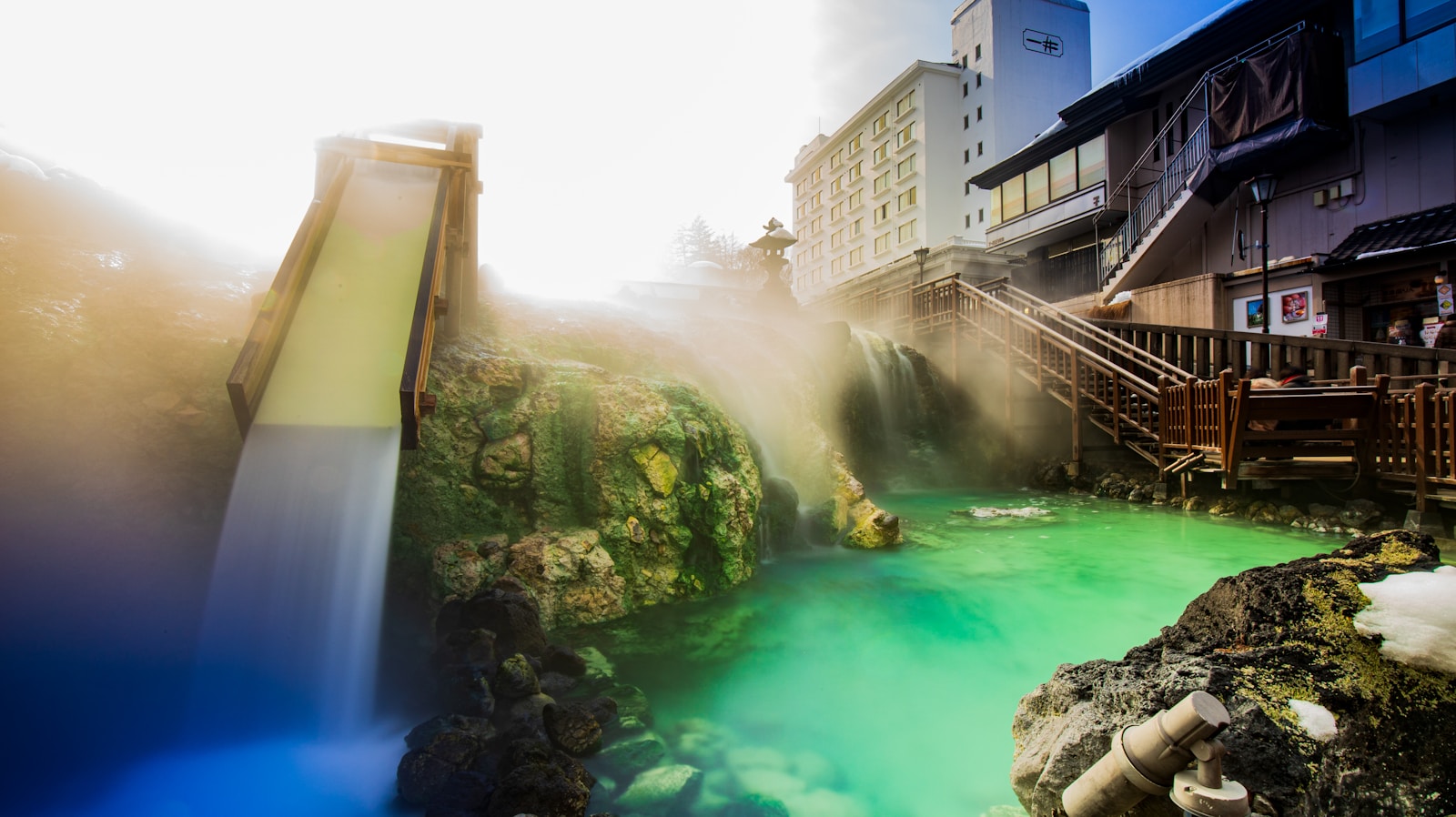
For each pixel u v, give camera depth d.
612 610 6.39
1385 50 15.88
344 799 3.70
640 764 4.02
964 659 5.79
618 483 6.82
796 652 5.85
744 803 3.73
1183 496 12.09
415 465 6.30
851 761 4.23
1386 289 15.62
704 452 7.40
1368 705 2.32
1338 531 9.73
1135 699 2.84
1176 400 11.98
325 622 4.80
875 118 50.72
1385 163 16.67
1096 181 24.62
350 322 5.62
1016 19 42.31
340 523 4.86
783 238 15.99
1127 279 21.30
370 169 7.69
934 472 15.55
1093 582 7.78
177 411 5.56
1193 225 20.27
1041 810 3.00
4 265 5.80
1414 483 9.09
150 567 4.99
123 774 3.97
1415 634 2.48
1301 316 16.59
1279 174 18.61
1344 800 2.15
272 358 5.16
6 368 5.09
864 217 52.91
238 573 4.75
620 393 7.18
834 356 13.67
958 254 29.52
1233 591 3.29
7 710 4.28
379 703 4.62
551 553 6.21
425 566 5.94
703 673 5.43
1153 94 22.98
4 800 3.73
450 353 6.99
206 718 4.50
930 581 7.79
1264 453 10.38
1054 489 14.42
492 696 4.37
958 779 4.02
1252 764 2.33
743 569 7.46
